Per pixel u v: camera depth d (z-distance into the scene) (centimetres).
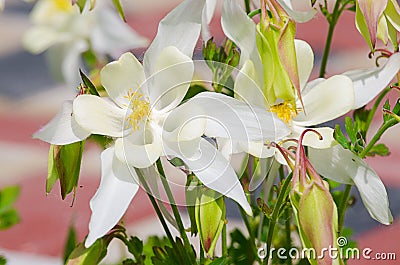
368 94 55
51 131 53
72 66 80
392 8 54
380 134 55
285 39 52
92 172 87
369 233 88
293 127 55
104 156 53
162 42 53
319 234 51
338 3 59
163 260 57
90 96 53
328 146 54
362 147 56
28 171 134
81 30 76
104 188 52
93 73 57
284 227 61
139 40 74
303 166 51
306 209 51
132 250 57
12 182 131
